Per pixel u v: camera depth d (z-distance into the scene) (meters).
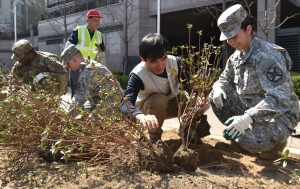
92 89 3.64
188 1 16.67
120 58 20.34
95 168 2.87
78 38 5.80
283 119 3.04
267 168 2.98
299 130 5.02
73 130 2.78
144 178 2.60
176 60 3.33
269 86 2.85
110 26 20.88
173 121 6.31
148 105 3.29
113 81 2.95
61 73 4.36
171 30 20.92
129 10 18.58
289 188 2.54
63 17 20.97
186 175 2.66
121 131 2.87
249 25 3.05
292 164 3.16
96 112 2.73
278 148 3.24
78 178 2.68
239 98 3.37
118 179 2.61
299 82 9.84
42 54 4.51
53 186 2.55
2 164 3.12
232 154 3.50
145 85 3.23
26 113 2.88
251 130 3.02
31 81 4.54
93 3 22.25
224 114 3.54
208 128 3.78
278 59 2.92
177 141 3.60
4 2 43.03
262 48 3.04
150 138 3.34
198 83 3.00
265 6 13.74
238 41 3.04
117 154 2.96
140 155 2.81
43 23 26.77
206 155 3.08
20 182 2.70
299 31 13.90
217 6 16.34
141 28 18.98
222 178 2.65
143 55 2.87
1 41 35.47
